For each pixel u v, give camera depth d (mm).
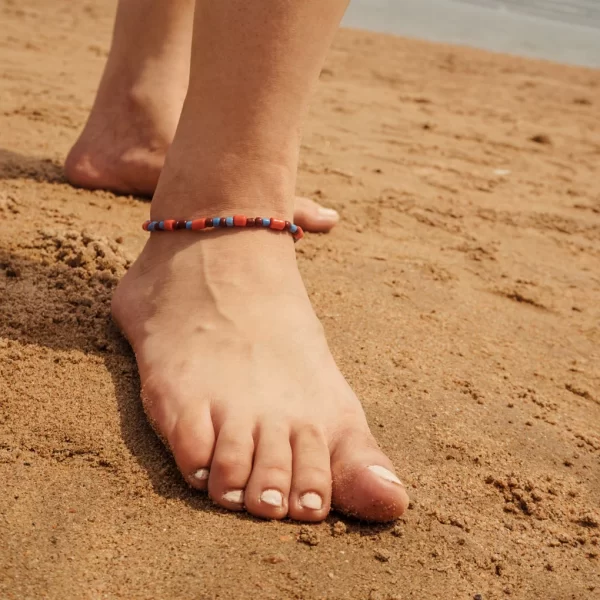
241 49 483
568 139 1437
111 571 403
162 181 521
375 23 3127
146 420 479
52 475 443
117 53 727
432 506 459
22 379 493
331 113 1338
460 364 582
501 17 4164
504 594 421
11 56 1362
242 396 462
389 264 709
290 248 515
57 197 713
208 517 434
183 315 498
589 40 3721
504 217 917
